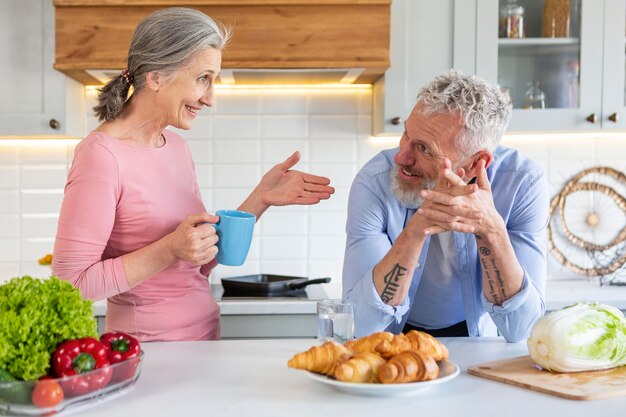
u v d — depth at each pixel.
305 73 2.77
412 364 1.07
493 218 1.43
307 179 1.77
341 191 3.09
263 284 2.70
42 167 3.04
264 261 3.10
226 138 3.08
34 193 3.05
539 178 1.69
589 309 1.24
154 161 1.61
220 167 3.08
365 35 2.63
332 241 3.10
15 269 2.97
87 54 2.60
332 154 3.09
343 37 2.63
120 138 1.58
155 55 1.51
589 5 2.79
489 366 1.26
